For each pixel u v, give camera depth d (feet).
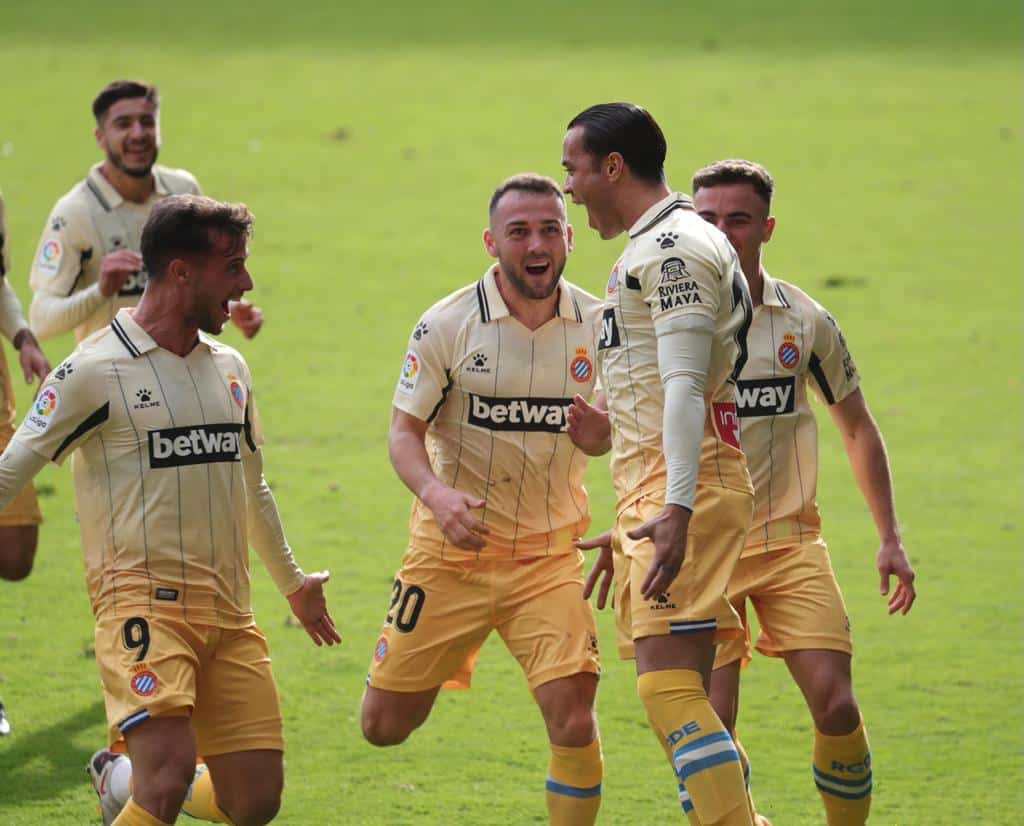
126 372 50.85
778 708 76.38
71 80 260.62
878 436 61.67
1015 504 111.86
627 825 61.77
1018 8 349.00
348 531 103.09
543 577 58.34
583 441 54.39
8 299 78.59
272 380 138.10
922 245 193.16
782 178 220.64
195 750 50.42
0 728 69.41
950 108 263.90
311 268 175.42
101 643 50.85
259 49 295.48
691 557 49.67
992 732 72.59
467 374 57.47
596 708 76.18
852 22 336.70
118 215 79.77
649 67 288.51
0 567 74.33
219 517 51.98
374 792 64.95
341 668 80.02
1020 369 147.64
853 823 57.82
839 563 99.25
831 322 60.39
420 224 194.80
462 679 61.05
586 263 181.37
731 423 50.85
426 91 265.13
